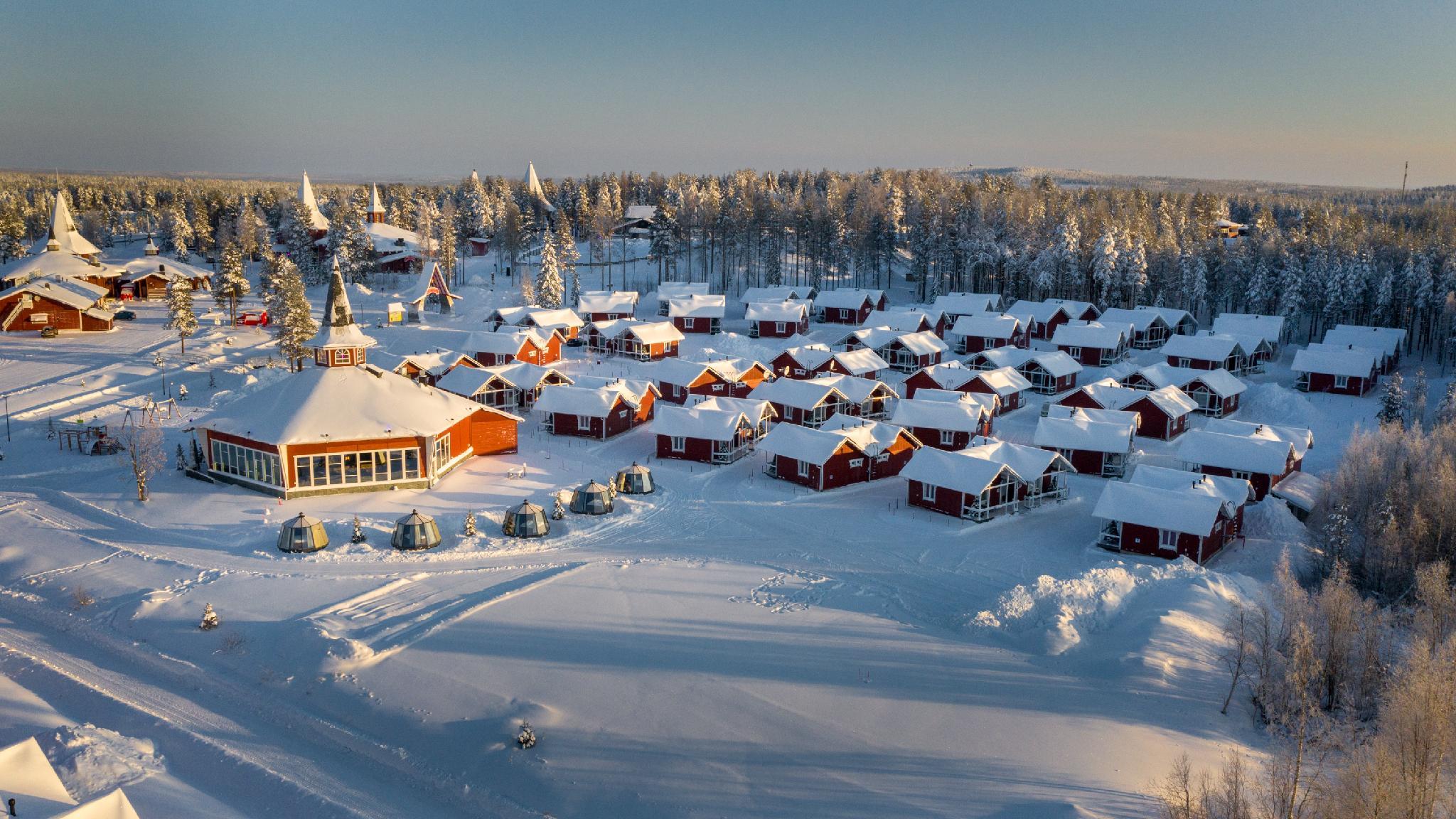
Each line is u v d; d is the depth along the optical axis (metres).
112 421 70.94
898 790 28.11
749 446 71.69
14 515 51.41
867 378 98.44
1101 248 135.50
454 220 198.38
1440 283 118.94
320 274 155.50
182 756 29.12
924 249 155.25
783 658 36.59
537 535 50.84
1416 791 23.86
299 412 56.88
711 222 168.25
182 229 176.12
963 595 45.41
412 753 29.97
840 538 53.47
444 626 38.44
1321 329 132.25
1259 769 29.56
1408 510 55.06
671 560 48.09
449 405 63.62
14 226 159.25
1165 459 74.44
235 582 42.91
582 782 28.38
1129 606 43.97
